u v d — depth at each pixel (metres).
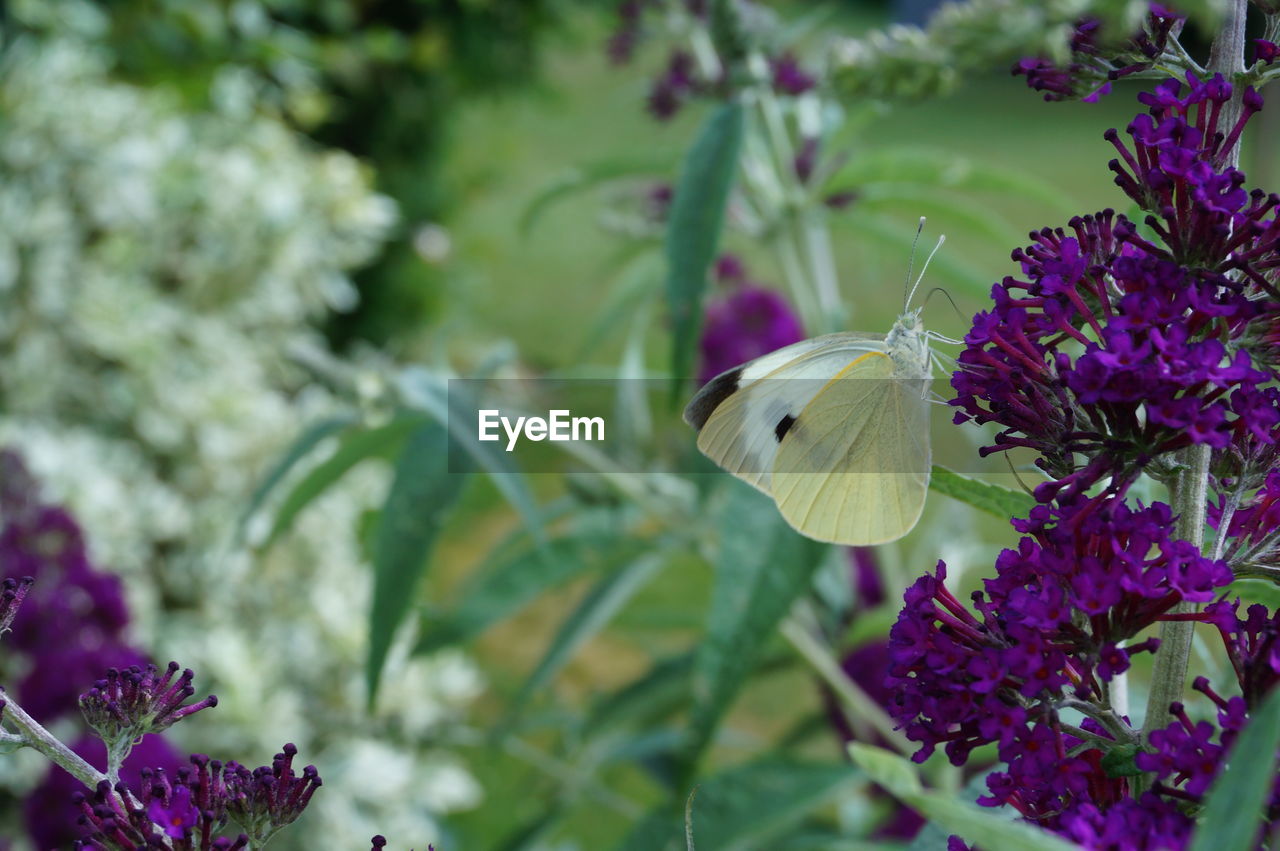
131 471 0.63
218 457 0.66
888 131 2.00
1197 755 0.30
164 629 0.59
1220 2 0.32
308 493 0.45
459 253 1.25
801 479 0.40
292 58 0.87
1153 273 0.31
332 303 0.81
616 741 0.51
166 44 0.82
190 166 0.73
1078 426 0.32
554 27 1.12
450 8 1.08
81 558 0.46
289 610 0.61
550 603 0.95
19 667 0.47
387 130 1.11
